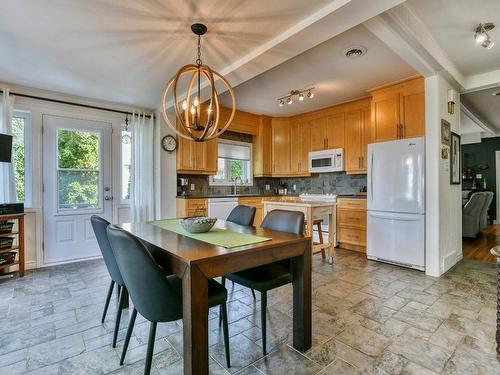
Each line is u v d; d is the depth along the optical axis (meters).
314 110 5.08
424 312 2.28
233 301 2.55
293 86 3.81
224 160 5.50
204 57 2.66
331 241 3.65
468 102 4.55
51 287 2.87
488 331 1.99
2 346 1.83
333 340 1.88
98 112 4.00
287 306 2.43
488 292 2.69
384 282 2.96
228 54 2.60
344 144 4.66
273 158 5.68
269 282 1.80
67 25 2.13
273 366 1.62
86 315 2.26
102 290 2.79
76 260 3.84
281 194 5.86
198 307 1.31
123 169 4.24
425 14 2.26
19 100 3.43
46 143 3.63
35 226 3.55
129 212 4.27
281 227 2.29
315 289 2.77
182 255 1.37
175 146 4.45
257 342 1.87
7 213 3.04
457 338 1.90
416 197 3.30
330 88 3.90
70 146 3.80
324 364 1.64
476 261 3.77
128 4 1.88
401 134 3.58
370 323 2.11
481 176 7.58
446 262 3.35
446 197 3.40
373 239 3.74
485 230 6.30
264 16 2.01
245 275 1.88
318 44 2.47
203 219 2.03
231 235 1.88
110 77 3.15
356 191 4.88
